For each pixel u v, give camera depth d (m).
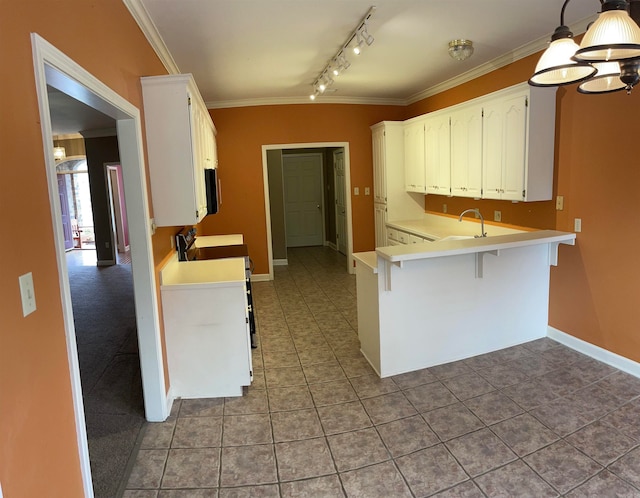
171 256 3.53
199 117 3.50
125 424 2.78
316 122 6.32
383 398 3.00
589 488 2.10
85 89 1.82
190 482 2.25
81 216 11.29
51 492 1.36
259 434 2.65
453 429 2.61
